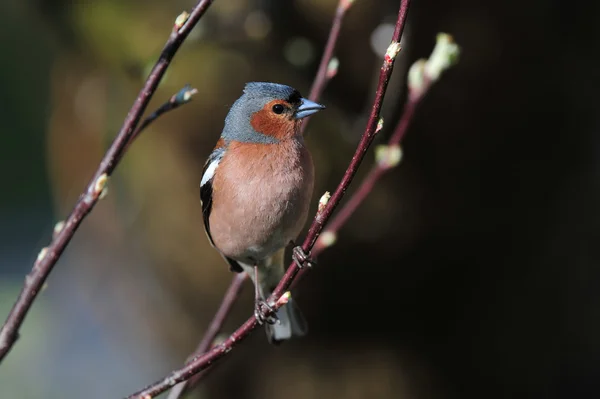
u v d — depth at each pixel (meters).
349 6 6.13
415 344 11.13
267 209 6.03
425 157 10.23
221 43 10.13
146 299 11.40
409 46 9.70
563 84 10.63
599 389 11.49
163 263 10.88
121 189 10.92
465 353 11.24
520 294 11.21
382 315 10.92
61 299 14.48
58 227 5.21
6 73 17.62
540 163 10.80
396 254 10.48
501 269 11.05
